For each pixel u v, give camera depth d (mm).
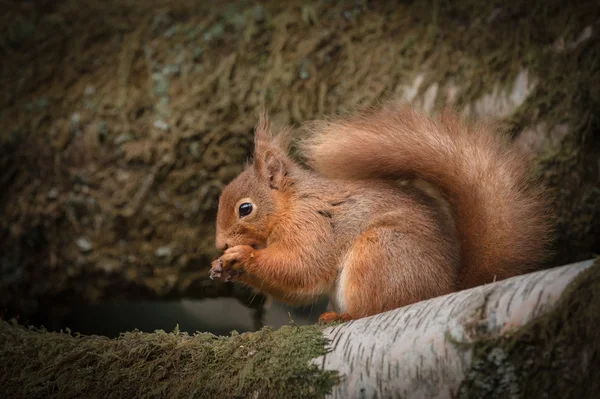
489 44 10930
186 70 12039
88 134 11875
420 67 11117
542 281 5066
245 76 11773
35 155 11922
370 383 5355
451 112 7723
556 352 4734
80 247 11914
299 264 7695
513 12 10961
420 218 7348
